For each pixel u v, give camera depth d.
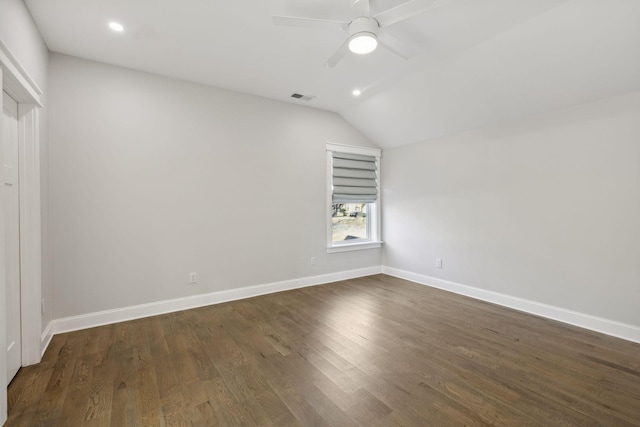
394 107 4.03
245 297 3.83
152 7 2.19
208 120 3.56
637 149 2.60
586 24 2.24
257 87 3.63
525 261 3.36
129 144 3.11
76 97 2.87
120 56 2.88
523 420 1.65
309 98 4.00
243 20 2.35
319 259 4.47
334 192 4.59
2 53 1.67
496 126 3.60
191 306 3.46
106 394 1.89
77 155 2.87
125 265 3.10
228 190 3.69
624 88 2.61
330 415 1.70
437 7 2.02
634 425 1.61
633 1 2.00
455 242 4.06
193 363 2.25
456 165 4.03
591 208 2.87
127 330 2.85
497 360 2.29
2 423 1.59
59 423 1.64
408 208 4.69
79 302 2.88
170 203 3.33
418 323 3.01
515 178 3.43
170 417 1.69
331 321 3.07
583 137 2.90
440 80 3.30
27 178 2.24
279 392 1.91
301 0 2.13
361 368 2.18
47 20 2.31
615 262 2.73
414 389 1.93
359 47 2.16
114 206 3.04
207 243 3.56
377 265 5.07
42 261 2.47
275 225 4.06
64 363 2.25
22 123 2.23
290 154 4.17
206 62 3.01
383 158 5.07
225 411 1.73
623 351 2.43
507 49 2.67
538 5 2.17
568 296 3.03
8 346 2.01
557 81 2.79
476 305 3.55
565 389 1.93
